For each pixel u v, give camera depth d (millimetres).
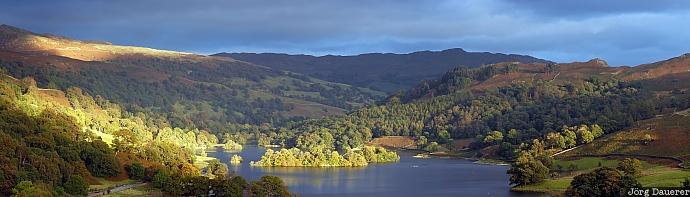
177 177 192625
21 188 155500
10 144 175875
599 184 186250
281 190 186625
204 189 185875
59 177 177250
